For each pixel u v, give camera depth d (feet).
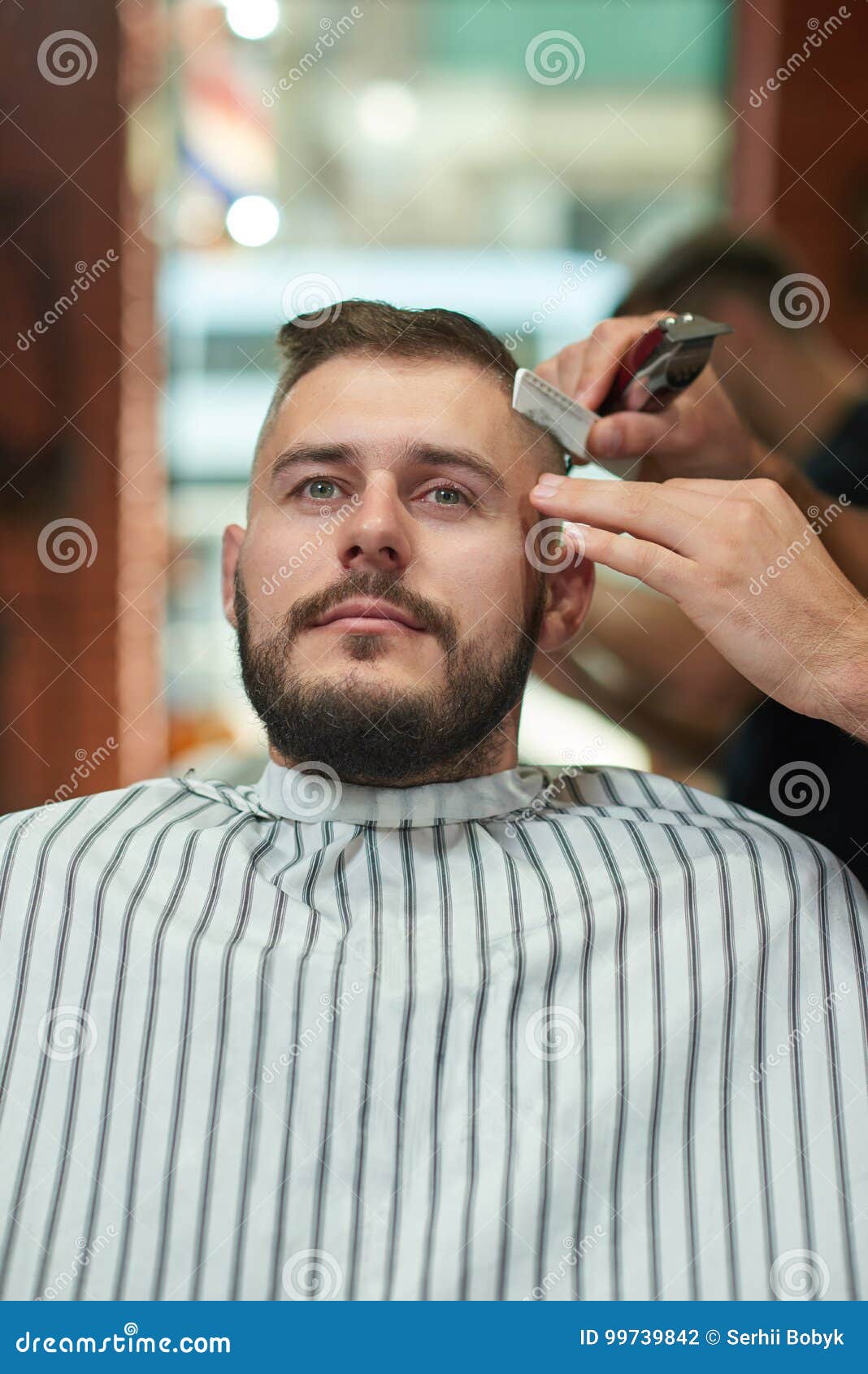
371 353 3.00
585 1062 2.58
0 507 7.30
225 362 8.21
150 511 7.79
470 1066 2.57
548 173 9.41
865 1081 2.62
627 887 2.84
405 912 2.81
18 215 7.13
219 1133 2.47
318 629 2.84
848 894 2.90
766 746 4.35
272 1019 2.58
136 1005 2.62
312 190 9.31
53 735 7.50
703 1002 2.68
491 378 3.08
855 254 7.61
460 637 2.87
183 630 8.21
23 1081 2.56
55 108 7.07
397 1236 2.38
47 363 7.25
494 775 3.11
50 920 2.75
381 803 3.00
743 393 4.54
